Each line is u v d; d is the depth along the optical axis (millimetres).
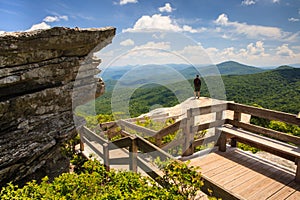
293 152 3055
